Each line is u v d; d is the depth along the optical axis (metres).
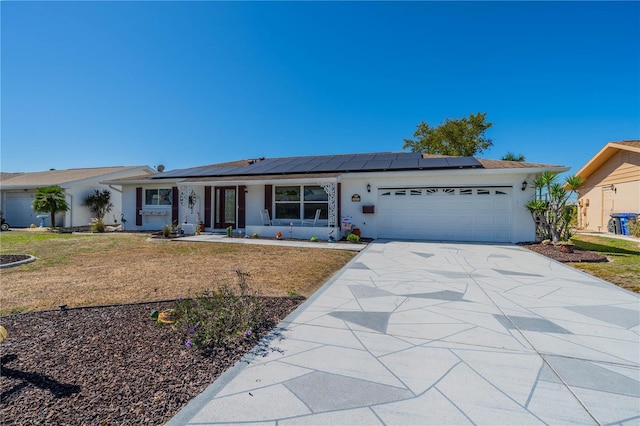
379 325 3.72
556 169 10.84
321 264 7.60
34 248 9.91
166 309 4.18
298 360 2.84
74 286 5.47
